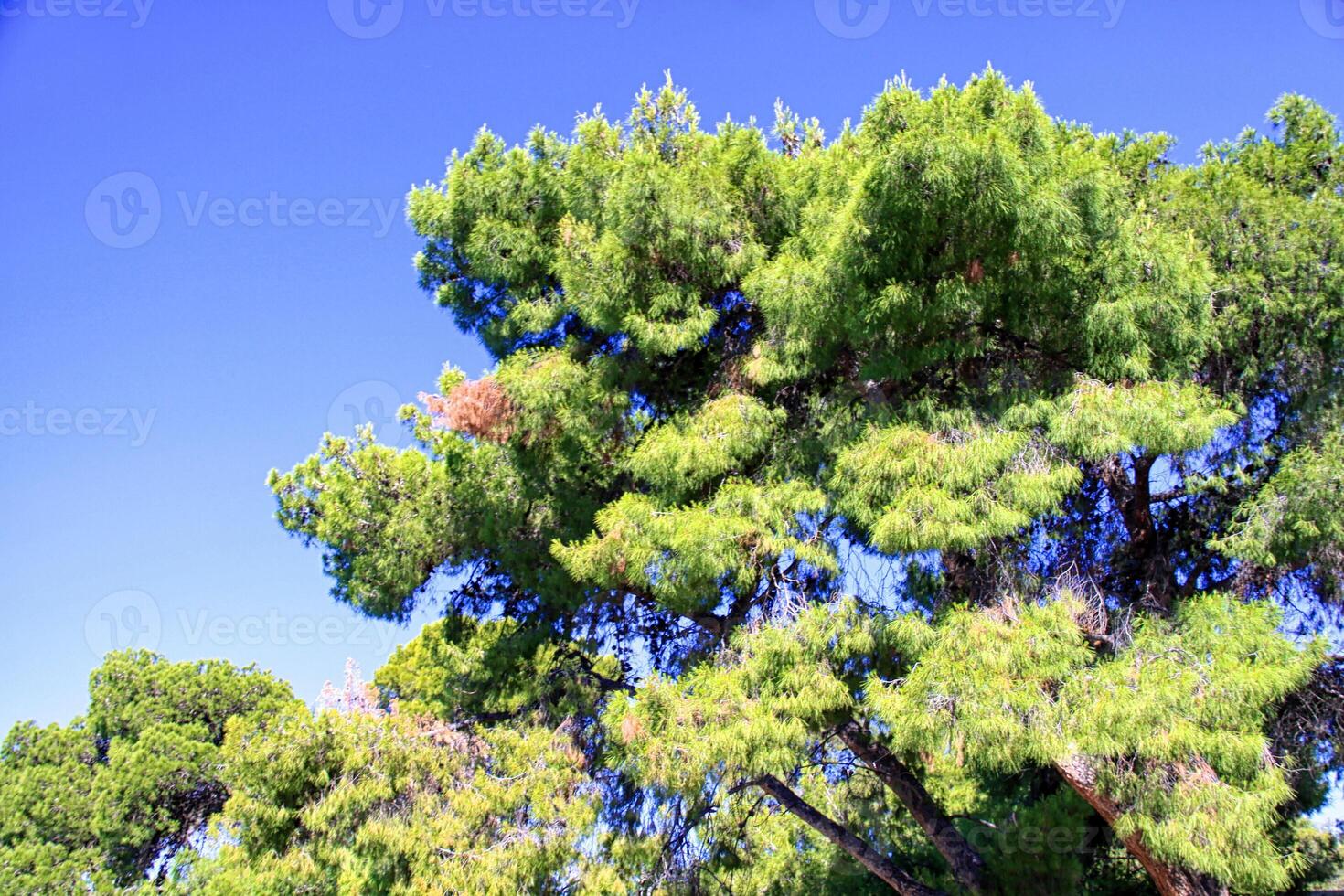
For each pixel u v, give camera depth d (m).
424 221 11.14
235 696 23.50
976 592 8.86
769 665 8.53
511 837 8.91
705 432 9.27
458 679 12.14
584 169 10.28
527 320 10.58
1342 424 9.12
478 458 11.11
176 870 18.06
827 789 13.41
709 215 9.58
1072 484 8.31
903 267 8.55
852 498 8.46
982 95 8.71
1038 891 10.02
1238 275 9.87
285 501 12.14
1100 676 7.78
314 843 9.45
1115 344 8.59
